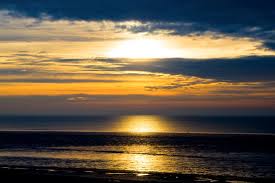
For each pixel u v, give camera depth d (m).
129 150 86.81
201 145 97.31
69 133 140.75
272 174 57.97
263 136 121.69
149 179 52.53
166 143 102.69
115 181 50.16
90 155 78.12
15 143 101.94
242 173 58.78
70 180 50.25
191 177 54.62
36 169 60.22
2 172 55.41
